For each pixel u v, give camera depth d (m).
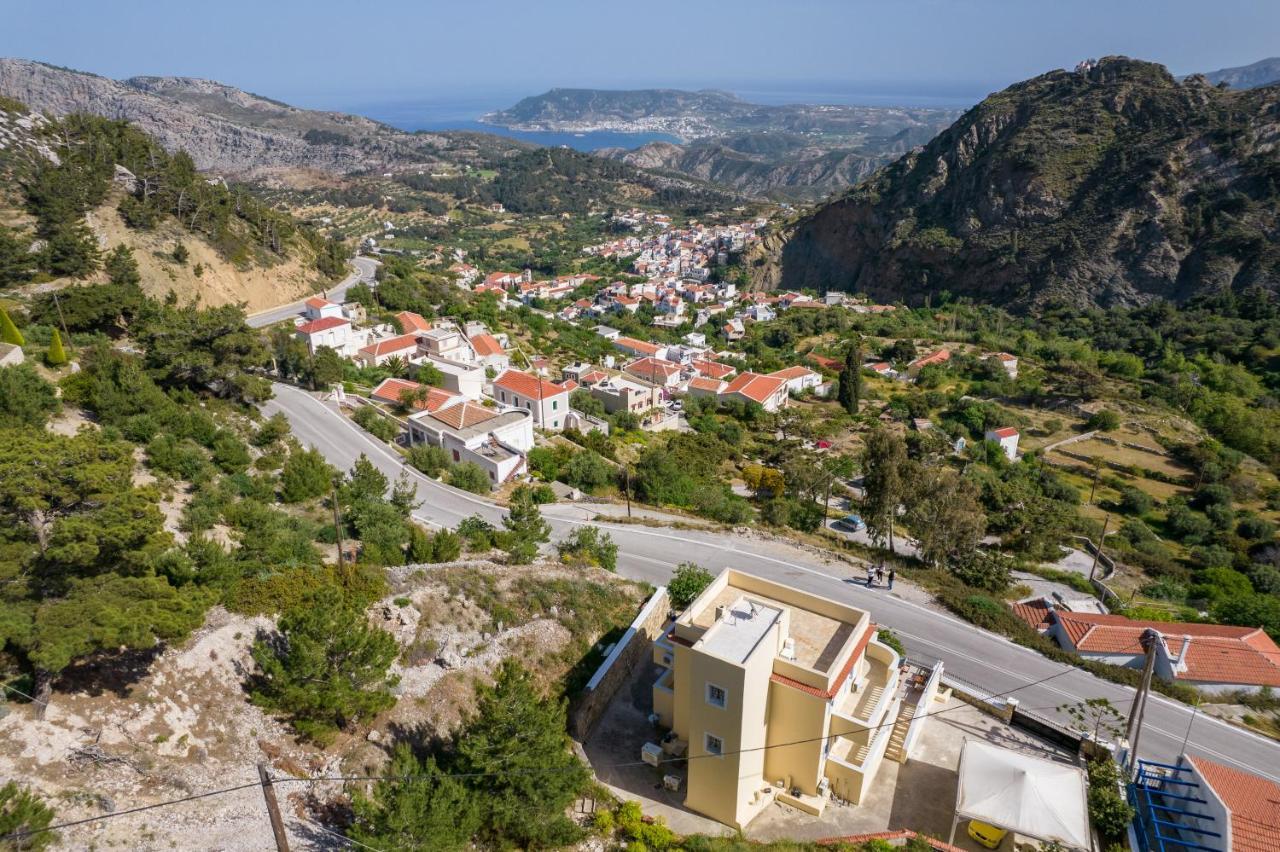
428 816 21.62
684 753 30.66
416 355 96.81
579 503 60.78
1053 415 110.31
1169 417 107.19
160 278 93.75
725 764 27.22
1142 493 82.69
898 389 121.31
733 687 26.11
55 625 22.11
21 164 103.31
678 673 29.94
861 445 95.44
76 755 22.44
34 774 21.36
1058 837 26.12
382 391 80.31
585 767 28.16
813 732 28.05
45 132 114.12
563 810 26.11
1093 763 31.05
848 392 108.25
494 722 24.94
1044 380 122.44
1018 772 27.86
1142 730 35.84
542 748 25.03
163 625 23.77
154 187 109.75
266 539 35.84
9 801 19.39
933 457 87.69
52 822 20.08
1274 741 35.62
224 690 26.69
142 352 67.75
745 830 28.02
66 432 45.84
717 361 130.88
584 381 101.94
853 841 26.38
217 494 43.38
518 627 34.97
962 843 27.75
